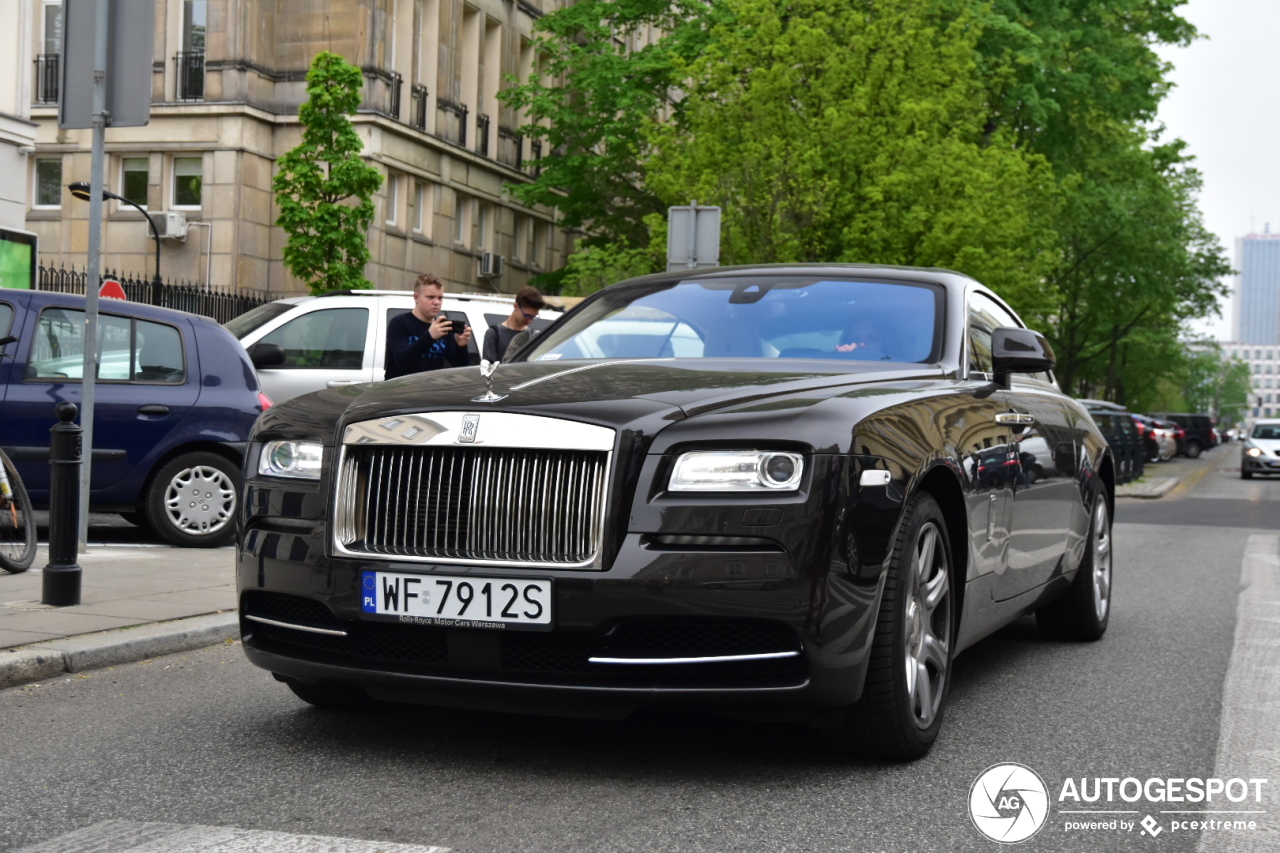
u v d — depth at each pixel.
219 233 30.56
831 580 4.02
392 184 33.00
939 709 4.72
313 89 26.39
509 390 4.32
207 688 5.61
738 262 22.33
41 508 9.69
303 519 4.38
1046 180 27.84
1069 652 6.94
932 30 24.77
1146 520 18.80
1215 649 7.06
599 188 34.22
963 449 4.86
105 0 9.38
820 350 5.43
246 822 3.73
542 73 35.62
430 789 4.09
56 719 5.03
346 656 4.33
